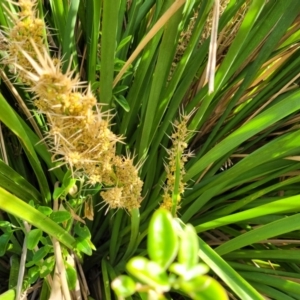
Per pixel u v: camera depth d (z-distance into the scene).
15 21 0.24
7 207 0.25
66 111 0.22
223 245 0.37
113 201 0.30
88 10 0.42
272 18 0.36
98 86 0.39
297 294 0.39
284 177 0.48
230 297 0.43
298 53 0.45
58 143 0.24
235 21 0.49
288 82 0.45
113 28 0.30
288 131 0.47
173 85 0.38
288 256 0.39
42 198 0.40
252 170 0.42
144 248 0.46
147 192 0.44
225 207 0.45
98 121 0.24
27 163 0.48
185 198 0.44
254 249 0.46
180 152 0.31
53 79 0.20
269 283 0.39
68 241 0.34
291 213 0.42
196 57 0.41
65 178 0.33
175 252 0.11
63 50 0.38
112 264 0.47
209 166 0.44
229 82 0.46
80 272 0.42
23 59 0.23
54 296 0.34
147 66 0.38
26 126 0.36
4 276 0.48
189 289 0.11
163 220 0.11
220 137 0.47
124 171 0.29
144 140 0.39
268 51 0.40
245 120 0.49
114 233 0.43
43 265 0.36
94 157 0.26
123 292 0.12
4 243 0.36
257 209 0.34
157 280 0.11
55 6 0.39
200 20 0.35
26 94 0.40
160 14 0.36
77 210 0.38
